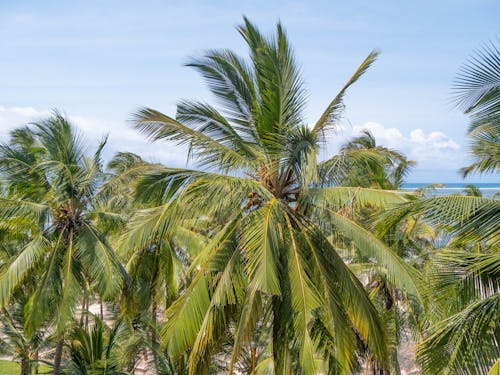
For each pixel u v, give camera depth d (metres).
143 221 9.75
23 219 13.44
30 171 13.72
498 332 7.10
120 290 13.41
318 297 8.09
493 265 7.29
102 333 16.20
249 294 8.35
